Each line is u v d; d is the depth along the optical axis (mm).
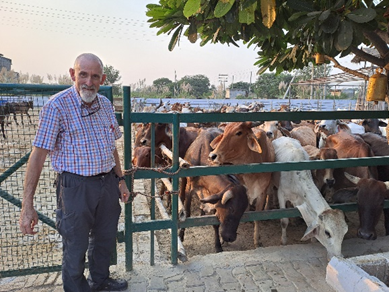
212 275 3441
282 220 4590
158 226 3500
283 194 4520
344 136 5848
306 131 8211
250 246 4809
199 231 5332
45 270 3213
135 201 6152
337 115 4117
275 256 3838
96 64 2504
